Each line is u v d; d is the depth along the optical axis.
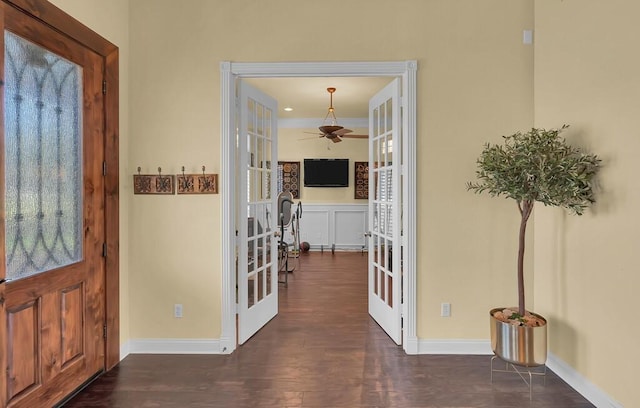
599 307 2.17
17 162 1.90
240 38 2.85
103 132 2.55
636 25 1.90
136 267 2.87
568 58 2.42
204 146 2.85
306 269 5.94
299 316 3.71
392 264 3.20
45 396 2.06
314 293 4.54
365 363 2.71
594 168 2.18
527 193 2.17
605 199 2.11
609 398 2.08
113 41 2.64
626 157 1.97
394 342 3.07
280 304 4.10
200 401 2.23
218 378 2.50
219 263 2.87
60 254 2.20
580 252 2.32
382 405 2.18
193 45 2.85
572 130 2.39
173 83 2.85
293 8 2.85
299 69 2.85
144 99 2.85
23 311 1.92
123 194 2.79
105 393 2.31
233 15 2.85
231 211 2.86
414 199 2.82
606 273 2.11
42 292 2.04
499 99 2.82
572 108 2.39
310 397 2.27
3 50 1.75
